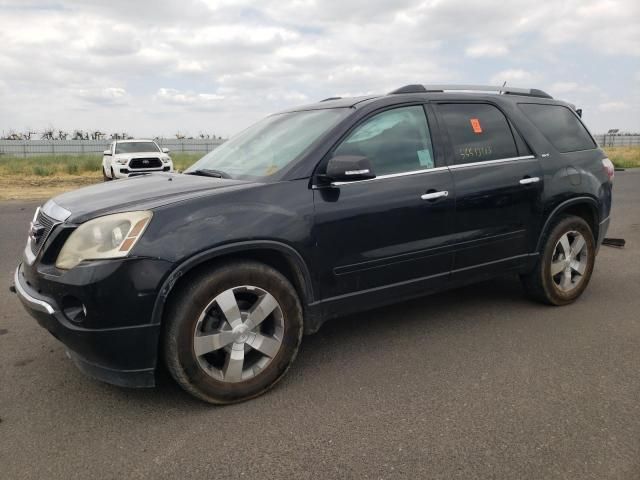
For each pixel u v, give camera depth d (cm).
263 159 374
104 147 4659
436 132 403
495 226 424
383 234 364
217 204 309
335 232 344
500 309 479
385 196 363
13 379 348
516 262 446
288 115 435
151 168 2000
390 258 370
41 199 1439
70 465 257
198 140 4809
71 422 296
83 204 317
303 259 332
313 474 248
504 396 320
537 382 338
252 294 321
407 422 292
